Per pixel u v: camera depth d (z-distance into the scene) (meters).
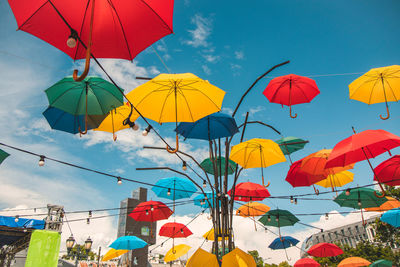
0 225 17.28
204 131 6.48
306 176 6.94
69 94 5.24
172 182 9.62
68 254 17.08
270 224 12.05
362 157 4.84
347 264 14.41
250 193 9.22
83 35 2.83
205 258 5.47
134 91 4.75
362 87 6.45
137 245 12.45
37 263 14.75
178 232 10.93
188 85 4.45
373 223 28.72
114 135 6.11
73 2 2.67
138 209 9.35
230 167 9.55
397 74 6.08
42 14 2.74
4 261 21.80
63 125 5.73
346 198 9.23
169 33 2.96
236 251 5.38
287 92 7.34
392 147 4.68
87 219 9.56
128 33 2.90
